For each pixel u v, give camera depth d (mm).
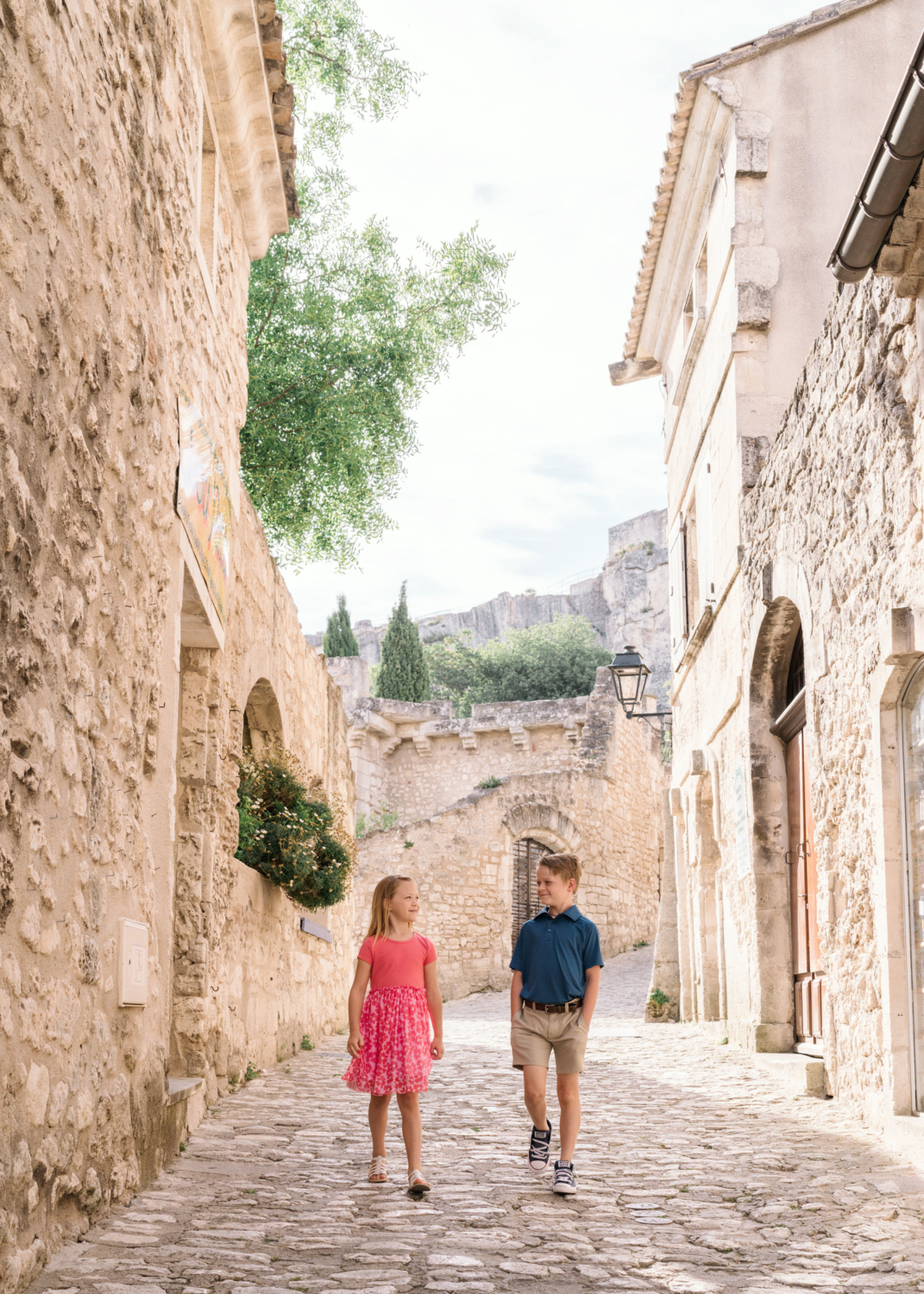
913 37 11055
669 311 14977
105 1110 4215
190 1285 3324
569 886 5258
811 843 8969
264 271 15719
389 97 16531
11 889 3229
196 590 6652
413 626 40469
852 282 5594
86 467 4055
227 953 7926
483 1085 8484
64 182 3752
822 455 7410
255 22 7199
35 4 3441
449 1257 3742
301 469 15609
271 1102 7410
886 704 6223
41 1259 3396
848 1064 7105
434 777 31016
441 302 16516
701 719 13312
